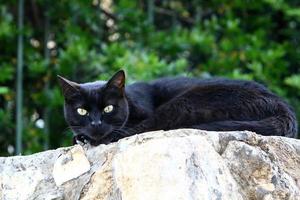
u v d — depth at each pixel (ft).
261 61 32.71
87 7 33.53
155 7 36.32
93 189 14.62
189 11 36.91
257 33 33.45
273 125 16.87
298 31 36.01
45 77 32.48
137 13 33.14
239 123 16.75
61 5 33.45
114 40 34.47
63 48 34.30
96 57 30.91
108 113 18.19
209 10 36.35
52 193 14.98
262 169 14.52
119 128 18.39
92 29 34.47
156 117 18.03
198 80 19.72
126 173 14.10
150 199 13.64
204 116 17.63
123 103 18.45
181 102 17.93
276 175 14.49
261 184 14.40
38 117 34.01
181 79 20.13
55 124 32.83
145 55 30.17
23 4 33.45
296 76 31.45
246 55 32.50
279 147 15.19
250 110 17.54
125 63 29.19
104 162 14.82
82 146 16.03
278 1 34.06
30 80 33.42
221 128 16.65
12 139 32.58
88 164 15.03
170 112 17.92
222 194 13.94
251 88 18.06
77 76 31.24
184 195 13.52
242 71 32.99
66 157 15.28
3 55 33.19
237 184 14.40
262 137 15.12
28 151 30.96
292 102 32.99
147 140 14.44
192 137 14.32
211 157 14.32
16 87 32.45
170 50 33.06
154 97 19.74
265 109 17.54
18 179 15.34
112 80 18.26
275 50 33.06
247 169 14.53
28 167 15.46
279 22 36.52
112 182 14.46
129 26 33.24
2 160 15.66
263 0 34.22
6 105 33.50
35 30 34.71
